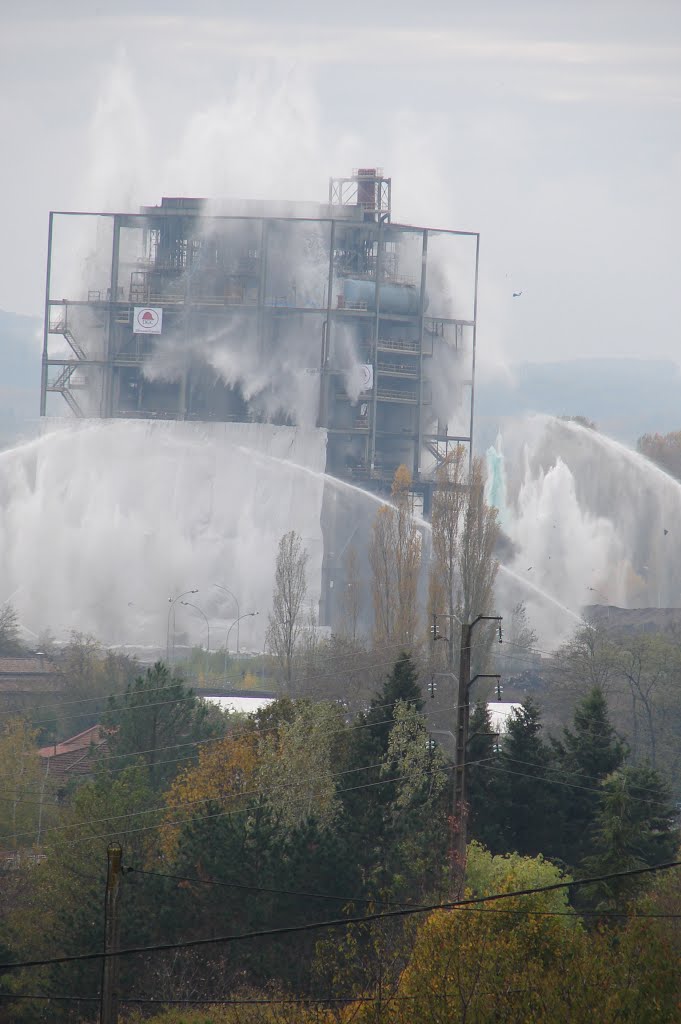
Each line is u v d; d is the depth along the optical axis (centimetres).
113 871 10425
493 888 13525
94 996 17762
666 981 10694
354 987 13675
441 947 11525
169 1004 16512
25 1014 17938
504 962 11394
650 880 18738
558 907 16738
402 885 17862
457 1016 10931
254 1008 15388
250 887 18088
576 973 10931
